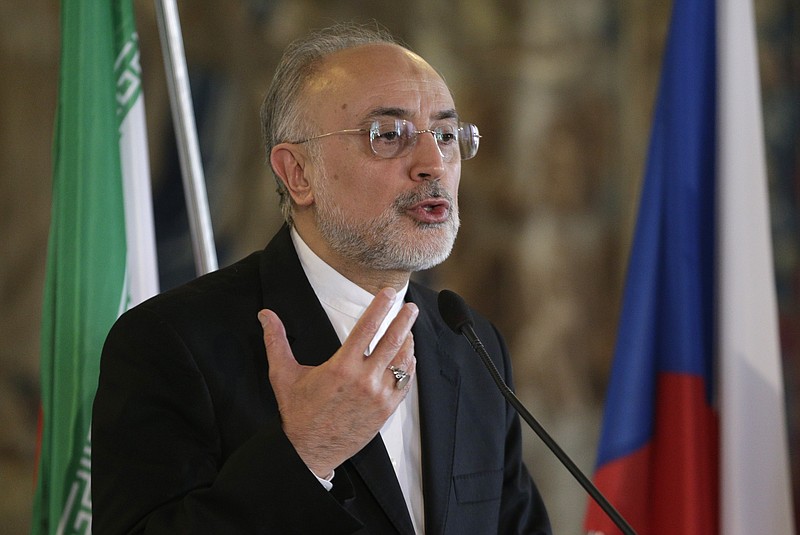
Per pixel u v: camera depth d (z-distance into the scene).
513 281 25.70
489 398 8.70
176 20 10.31
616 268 26.12
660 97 11.34
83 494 9.25
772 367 10.77
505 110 25.70
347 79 8.12
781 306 24.30
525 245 25.77
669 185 11.11
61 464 9.30
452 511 7.86
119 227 9.85
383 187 7.87
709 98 11.36
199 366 7.45
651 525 10.70
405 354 6.80
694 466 10.61
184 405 7.32
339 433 6.67
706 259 11.25
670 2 25.86
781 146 24.84
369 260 7.96
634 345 10.93
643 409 10.82
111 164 9.91
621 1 26.14
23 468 20.83
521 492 8.92
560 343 25.77
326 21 23.92
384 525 7.46
